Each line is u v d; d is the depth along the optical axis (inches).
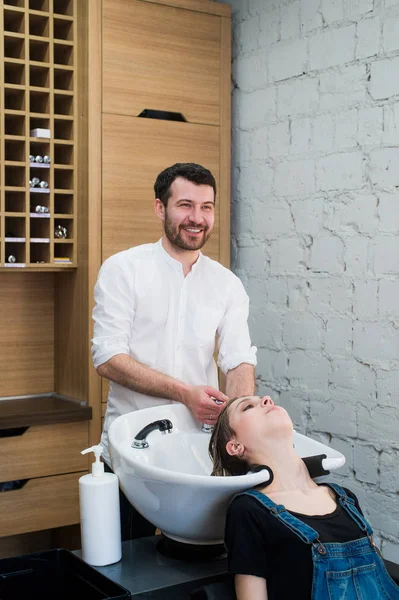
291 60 111.0
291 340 112.5
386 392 97.7
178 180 78.7
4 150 107.6
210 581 55.8
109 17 109.4
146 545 62.3
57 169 112.4
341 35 102.8
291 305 112.4
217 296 85.5
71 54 110.7
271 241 116.0
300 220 110.4
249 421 58.5
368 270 100.0
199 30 117.0
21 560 56.1
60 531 119.0
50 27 108.0
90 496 57.5
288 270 112.8
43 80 110.5
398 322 96.0
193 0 116.0
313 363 108.7
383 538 98.7
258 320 118.6
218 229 120.3
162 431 65.4
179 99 116.0
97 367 80.5
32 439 105.3
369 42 98.8
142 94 112.7
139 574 56.1
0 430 104.4
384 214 97.5
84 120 109.6
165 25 114.0
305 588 50.9
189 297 83.9
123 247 112.1
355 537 54.3
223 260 120.9
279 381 114.7
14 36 105.1
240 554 51.9
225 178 120.6
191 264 84.3
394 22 95.3
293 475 57.3
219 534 57.2
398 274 95.8
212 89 118.7
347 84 102.3
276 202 114.7
